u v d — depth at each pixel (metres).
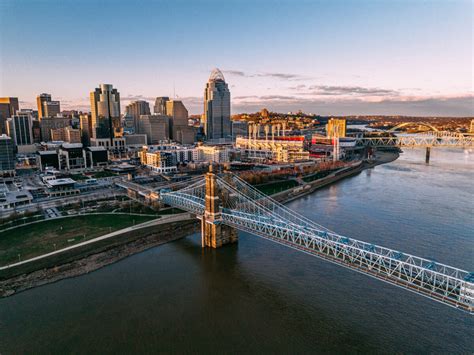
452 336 93.75
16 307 110.81
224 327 100.06
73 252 148.12
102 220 188.38
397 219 188.75
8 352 90.62
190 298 115.06
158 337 96.31
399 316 102.75
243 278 127.25
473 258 135.62
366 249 115.31
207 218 157.12
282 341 93.62
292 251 149.75
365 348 89.94
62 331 99.06
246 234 173.75
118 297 116.25
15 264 136.25
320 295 114.75
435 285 87.81
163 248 158.38
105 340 95.06
